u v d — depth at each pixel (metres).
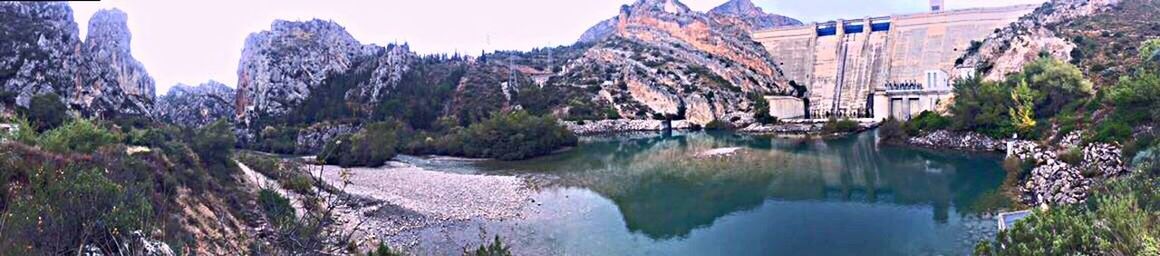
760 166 67.81
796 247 34.97
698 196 50.34
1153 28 98.44
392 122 105.69
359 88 144.62
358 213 41.94
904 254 32.94
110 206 20.08
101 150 35.78
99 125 54.19
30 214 16.97
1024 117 68.88
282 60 152.38
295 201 37.34
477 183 59.00
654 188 54.78
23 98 73.56
